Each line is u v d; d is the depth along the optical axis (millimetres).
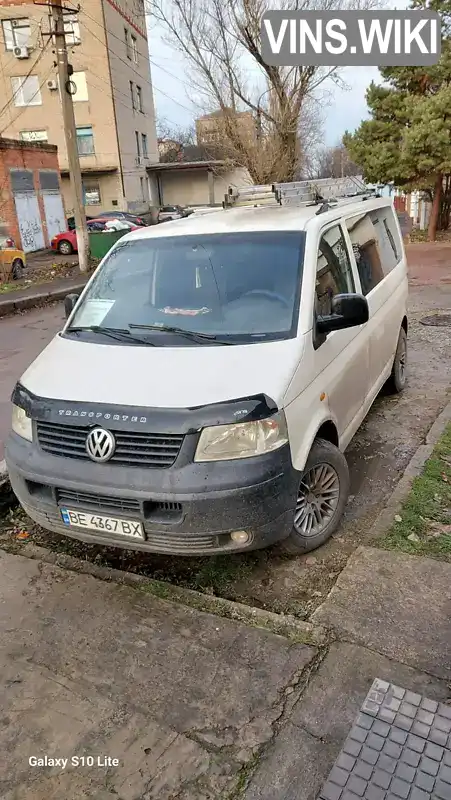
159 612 3166
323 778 2250
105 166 36625
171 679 2730
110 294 4078
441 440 4945
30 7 33594
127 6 38062
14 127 36344
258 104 22172
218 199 46375
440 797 2123
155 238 4238
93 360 3436
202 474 2877
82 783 2283
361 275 4691
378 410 5879
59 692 2697
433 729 2363
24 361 8812
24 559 3699
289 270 3691
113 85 35469
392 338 5562
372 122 20125
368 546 3578
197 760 2346
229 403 2924
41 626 3117
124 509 2994
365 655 2768
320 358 3572
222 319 3598
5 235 24688
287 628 2986
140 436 2926
